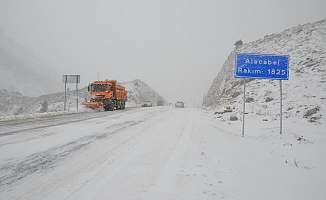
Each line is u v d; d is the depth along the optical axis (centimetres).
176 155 660
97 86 2655
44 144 777
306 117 1361
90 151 698
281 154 688
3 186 433
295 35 3566
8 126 1207
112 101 2791
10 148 710
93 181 459
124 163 580
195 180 467
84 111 2394
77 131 1070
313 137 910
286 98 1833
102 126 1265
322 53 2522
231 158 642
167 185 439
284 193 409
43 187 429
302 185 447
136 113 2388
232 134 1084
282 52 3072
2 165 552
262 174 511
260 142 881
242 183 456
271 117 1514
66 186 434
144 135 992
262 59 1037
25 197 388
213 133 1094
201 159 625
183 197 387
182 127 1285
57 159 609
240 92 2738
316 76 2069
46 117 1752
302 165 577
